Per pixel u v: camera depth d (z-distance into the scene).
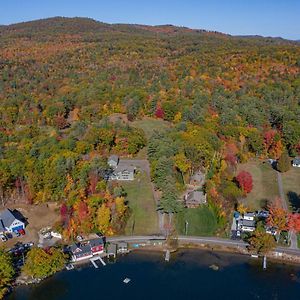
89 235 137.50
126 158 192.75
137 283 116.62
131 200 154.75
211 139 188.38
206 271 122.12
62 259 121.88
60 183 155.88
